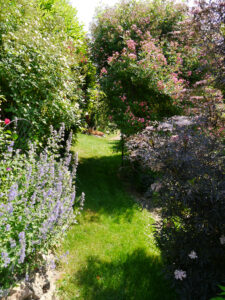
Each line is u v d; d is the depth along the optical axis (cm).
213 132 345
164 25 816
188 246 245
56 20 524
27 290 215
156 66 622
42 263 249
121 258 319
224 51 384
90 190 538
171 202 265
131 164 650
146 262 317
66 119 459
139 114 693
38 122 409
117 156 861
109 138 1320
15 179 275
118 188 593
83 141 1027
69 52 520
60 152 584
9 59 366
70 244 331
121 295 257
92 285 265
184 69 716
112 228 398
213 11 381
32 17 457
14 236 226
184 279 248
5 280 210
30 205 243
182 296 234
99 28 859
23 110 378
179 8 773
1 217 211
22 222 231
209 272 238
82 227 382
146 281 282
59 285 255
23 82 374
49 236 259
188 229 255
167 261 291
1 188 267
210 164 263
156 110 666
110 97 768
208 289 232
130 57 650
